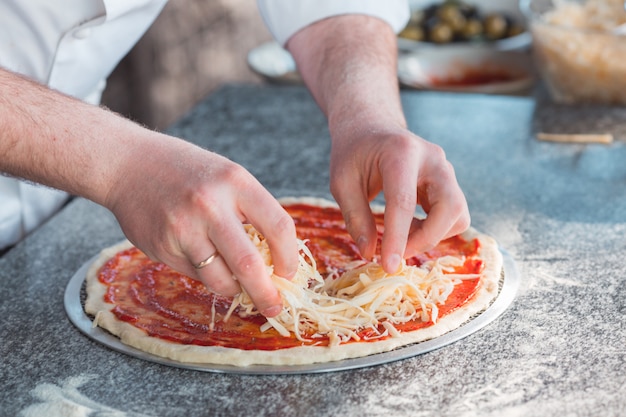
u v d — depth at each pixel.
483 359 0.97
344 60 1.34
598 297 1.10
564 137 1.69
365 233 1.09
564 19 1.94
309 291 1.05
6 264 1.24
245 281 0.90
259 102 1.95
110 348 1.01
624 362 0.96
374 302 1.04
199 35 3.37
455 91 2.09
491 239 1.25
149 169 0.91
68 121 0.94
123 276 1.18
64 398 0.92
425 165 1.09
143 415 0.89
